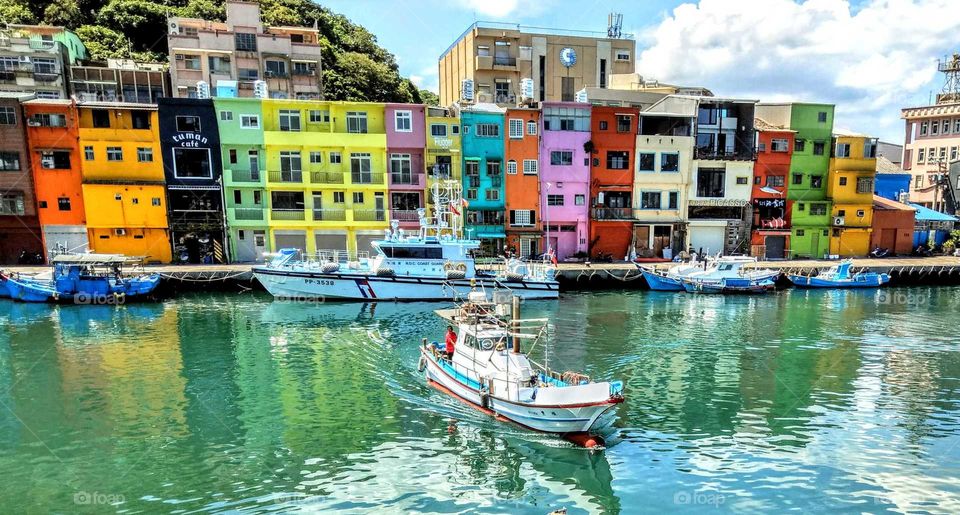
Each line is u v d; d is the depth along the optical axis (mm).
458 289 36875
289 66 62000
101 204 43344
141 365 23266
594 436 16406
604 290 41969
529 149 48750
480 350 19438
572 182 49750
